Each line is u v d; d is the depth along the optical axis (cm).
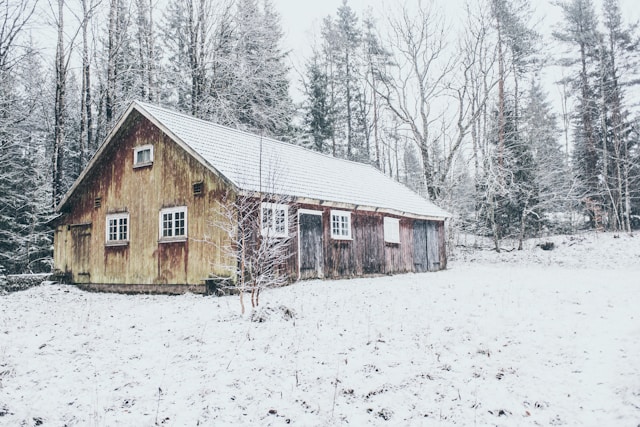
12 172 2455
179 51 3378
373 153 4697
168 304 1312
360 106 4584
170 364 725
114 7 2627
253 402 576
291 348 762
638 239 2788
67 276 1927
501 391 570
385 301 1150
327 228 1838
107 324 1029
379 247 2122
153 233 1670
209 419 536
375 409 544
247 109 3028
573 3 3647
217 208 1493
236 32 3064
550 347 705
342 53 4584
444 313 963
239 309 1112
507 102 3519
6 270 2359
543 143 3481
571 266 2503
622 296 1083
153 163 1706
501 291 1244
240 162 1636
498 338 764
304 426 511
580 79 3678
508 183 3322
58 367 731
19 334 946
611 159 3750
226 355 750
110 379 674
